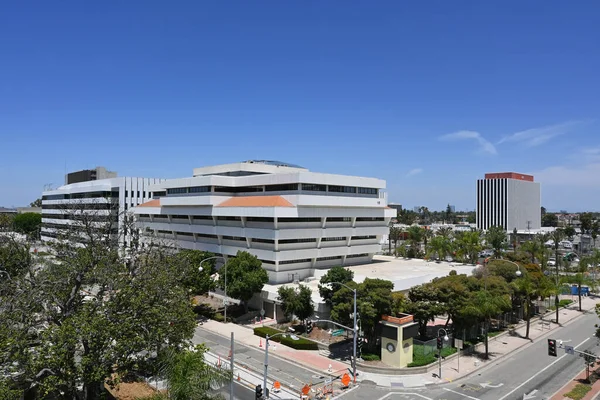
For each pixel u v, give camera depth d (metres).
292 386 39.59
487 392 38.31
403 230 164.12
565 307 75.88
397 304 46.16
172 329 32.34
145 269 37.44
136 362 29.72
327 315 57.09
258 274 61.09
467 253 102.00
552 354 41.03
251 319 63.91
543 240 128.50
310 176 73.75
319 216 74.62
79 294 33.91
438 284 49.50
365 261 89.50
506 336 57.06
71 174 158.25
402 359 43.25
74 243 43.53
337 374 42.53
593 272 107.12
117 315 29.34
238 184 82.12
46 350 25.47
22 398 29.48
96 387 29.56
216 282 64.44
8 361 24.86
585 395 37.25
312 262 75.38
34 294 30.03
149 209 95.38
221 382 27.69
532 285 56.78
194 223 85.62
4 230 77.25
